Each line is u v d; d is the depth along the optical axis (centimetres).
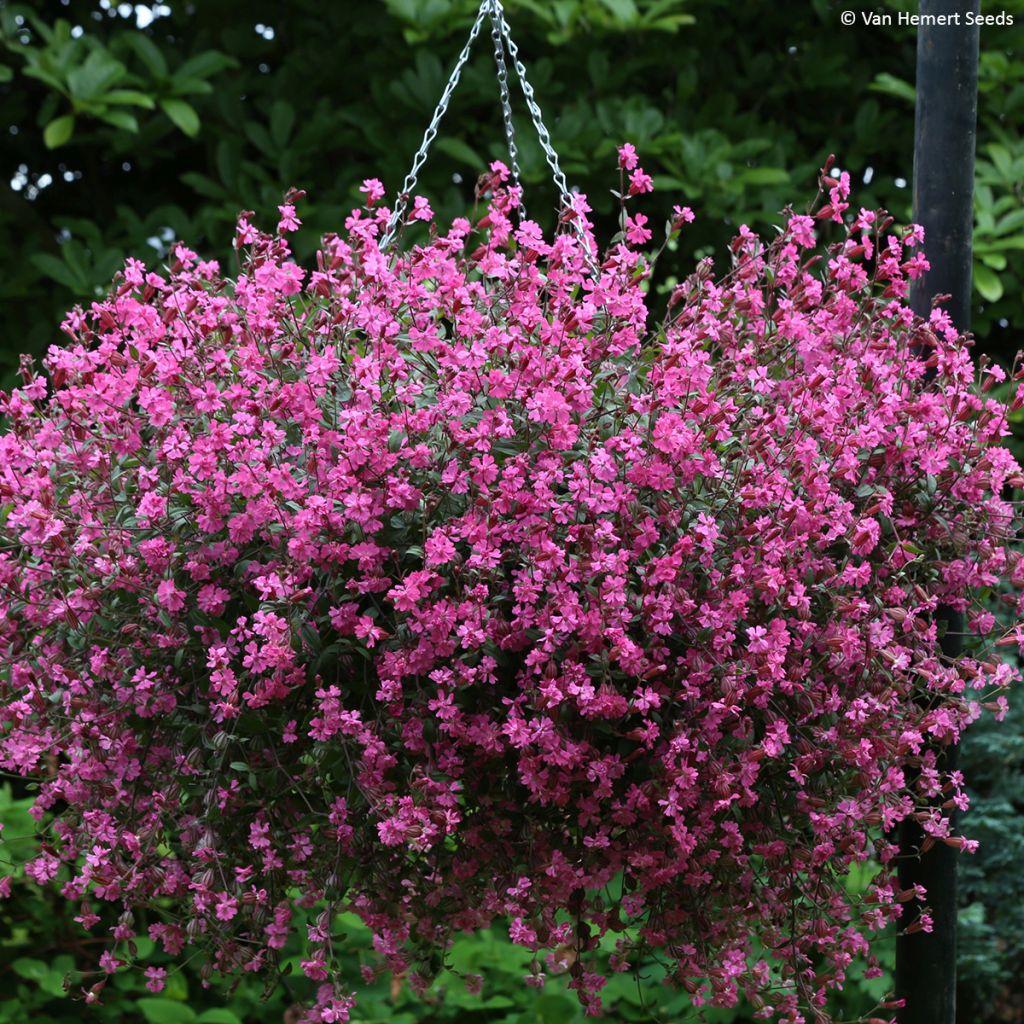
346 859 157
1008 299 329
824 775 168
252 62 370
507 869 160
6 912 285
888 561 165
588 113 323
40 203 366
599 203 339
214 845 150
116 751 159
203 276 177
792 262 178
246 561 152
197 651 156
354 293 169
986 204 299
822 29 356
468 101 330
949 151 195
